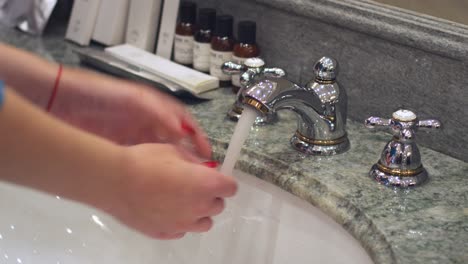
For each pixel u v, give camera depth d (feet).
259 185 2.48
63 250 2.61
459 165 2.42
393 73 2.53
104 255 2.59
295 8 2.71
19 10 3.58
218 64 2.93
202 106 2.83
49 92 2.01
